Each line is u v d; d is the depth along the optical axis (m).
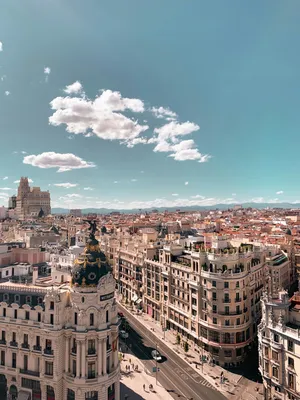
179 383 96.94
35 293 84.81
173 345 122.88
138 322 146.00
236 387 94.38
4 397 83.75
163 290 140.38
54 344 78.12
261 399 87.75
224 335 107.81
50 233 190.62
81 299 78.81
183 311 125.00
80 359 76.75
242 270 113.69
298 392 72.19
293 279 184.00
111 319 81.94
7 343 84.12
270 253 157.38
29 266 107.31
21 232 195.12
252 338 112.62
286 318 79.69
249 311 113.75
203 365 108.06
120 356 108.19
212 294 110.62
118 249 192.75
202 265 116.62
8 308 85.25
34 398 80.75
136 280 168.25
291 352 74.12
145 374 102.06
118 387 82.88
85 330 77.62
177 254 137.75
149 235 182.12
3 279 99.25
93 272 81.75
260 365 84.44
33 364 81.19
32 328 81.06
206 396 90.06
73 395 76.81
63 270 94.75
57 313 78.62
